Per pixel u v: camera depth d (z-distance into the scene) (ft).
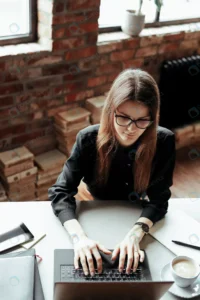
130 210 5.02
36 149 8.47
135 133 4.58
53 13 7.22
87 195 5.72
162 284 3.45
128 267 4.12
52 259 4.25
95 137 5.12
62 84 8.13
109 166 5.21
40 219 4.78
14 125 7.91
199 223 4.92
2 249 4.31
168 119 10.21
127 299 3.64
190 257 4.21
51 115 8.31
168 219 4.94
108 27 8.87
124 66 9.05
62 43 7.66
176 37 9.64
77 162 5.18
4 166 7.52
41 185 8.22
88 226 4.70
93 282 3.39
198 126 10.76
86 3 7.53
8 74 7.30
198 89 10.28
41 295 3.83
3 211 4.84
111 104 4.65
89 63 8.33
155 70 9.87
